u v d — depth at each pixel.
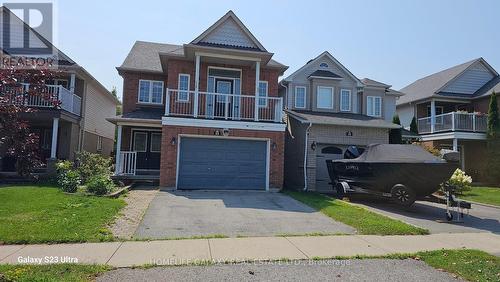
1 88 4.53
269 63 18.03
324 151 17.16
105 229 7.52
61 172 15.25
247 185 15.30
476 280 5.17
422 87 27.92
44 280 4.59
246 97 16.59
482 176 22.94
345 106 21.53
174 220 8.95
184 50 15.74
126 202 11.20
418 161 10.92
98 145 24.72
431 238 7.72
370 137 17.58
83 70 19.47
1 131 4.54
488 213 11.54
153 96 20.03
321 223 8.97
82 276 4.90
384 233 7.98
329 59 21.72
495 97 21.88
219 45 15.89
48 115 17.19
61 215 8.54
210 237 7.35
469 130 22.59
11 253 5.98
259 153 15.52
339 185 13.42
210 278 5.01
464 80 25.59
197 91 15.41
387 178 11.72
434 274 5.41
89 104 22.36
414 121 23.88
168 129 14.79
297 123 18.03
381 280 5.10
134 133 19.81
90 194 11.98
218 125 15.05
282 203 11.95
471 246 7.09
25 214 8.53
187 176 14.89
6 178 15.83
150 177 16.47
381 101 22.48
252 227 8.40
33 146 4.75
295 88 21.16
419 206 12.58
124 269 5.32
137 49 22.50
